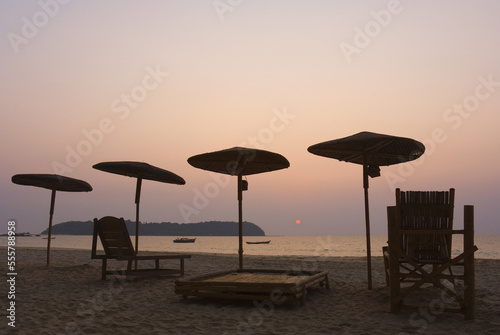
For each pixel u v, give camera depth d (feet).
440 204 18.31
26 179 35.04
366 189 24.25
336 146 23.90
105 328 15.37
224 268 38.60
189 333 14.75
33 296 21.17
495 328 14.98
